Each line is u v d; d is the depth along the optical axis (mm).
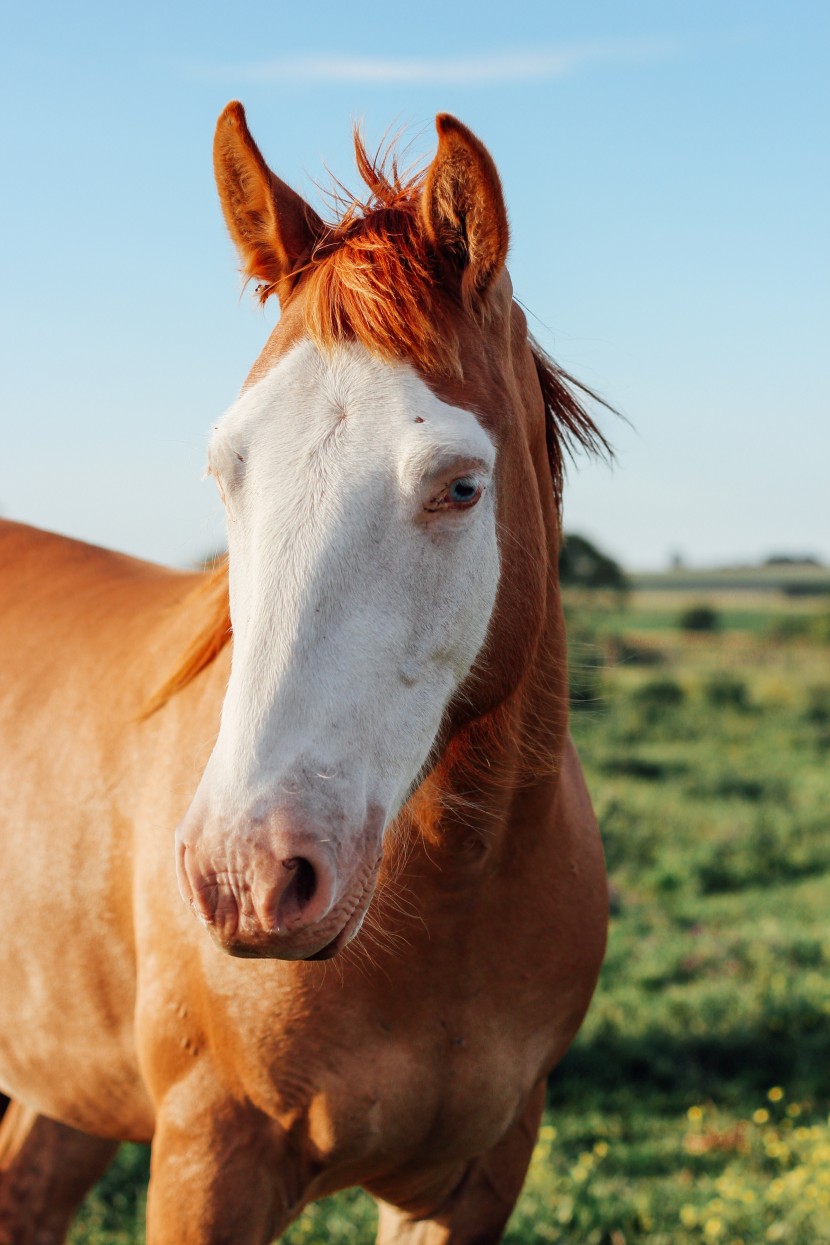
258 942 1493
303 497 1641
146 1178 3938
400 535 1653
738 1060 5125
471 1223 2277
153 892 2104
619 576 22062
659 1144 4297
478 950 2047
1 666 2707
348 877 1562
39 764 2453
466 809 1962
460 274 1823
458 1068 2068
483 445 1707
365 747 1620
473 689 1869
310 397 1696
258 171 1951
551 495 2176
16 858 2412
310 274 1888
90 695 2453
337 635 1611
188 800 2086
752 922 7457
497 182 1752
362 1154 2051
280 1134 2023
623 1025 5387
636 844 9570
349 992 1964
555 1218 3600
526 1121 2295
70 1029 2355
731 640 35656
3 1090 2783
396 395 1678
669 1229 3541
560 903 2172
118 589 2793
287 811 1515
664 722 18375
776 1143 4203
